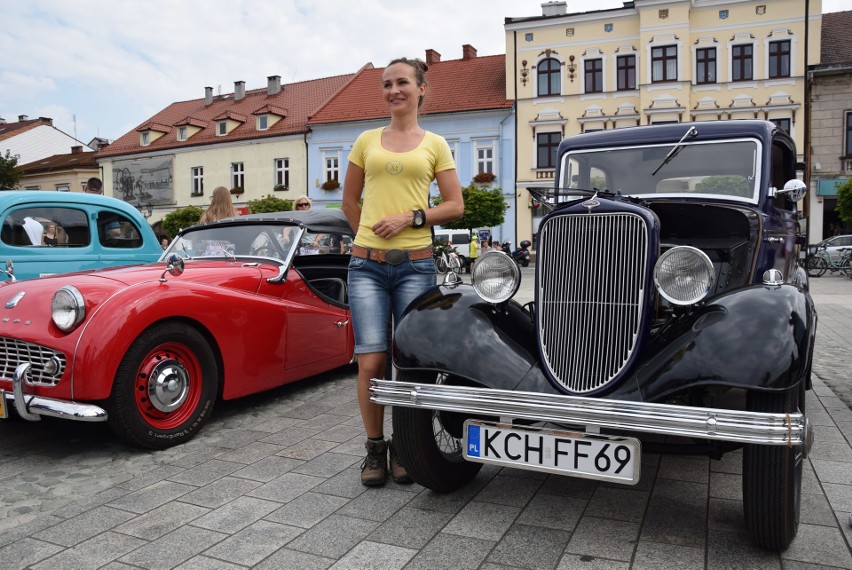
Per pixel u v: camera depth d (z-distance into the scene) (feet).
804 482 10.34
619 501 9.73
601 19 89.56
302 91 118.62
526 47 93.30
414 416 9.36
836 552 8.00
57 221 19.85
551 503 9.69
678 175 13.46
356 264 10.41
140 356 11.94
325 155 105.91
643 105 87.40
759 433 7.04
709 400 10.25
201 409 13.09
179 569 7.80
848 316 31.68
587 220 8.96
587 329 8.81
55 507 9.73
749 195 12.73
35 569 7.84
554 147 93.35
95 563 7.98
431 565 7.81
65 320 11.43
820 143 83.87
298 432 13.51
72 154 147.74
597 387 8.63
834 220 85.61
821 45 87.97
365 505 9.66
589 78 91.09
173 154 117.50
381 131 10.59
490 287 9.55
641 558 7.91
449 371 8.90
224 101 127.34
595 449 8.21
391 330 11.02
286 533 8.73
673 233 11.62
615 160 14.15
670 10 85.20
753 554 7.97
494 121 95.61
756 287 8.47
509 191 95.61
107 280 12.46
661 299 9.52
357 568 7.77
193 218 103.65
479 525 8.91
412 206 10.27
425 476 9.62
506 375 8.79
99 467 11.49
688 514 9.23
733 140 13.06
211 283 13.89
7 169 126.00
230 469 11.30
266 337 14.71
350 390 17.19
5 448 12.64
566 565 7.77
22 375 11.44
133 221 22.15
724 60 85.30
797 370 7.44
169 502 9.86
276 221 16.83
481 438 8.88
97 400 11.65
